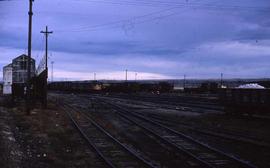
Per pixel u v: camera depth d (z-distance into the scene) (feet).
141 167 47.85
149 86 344.28
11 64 230.07
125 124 98.32
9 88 222.48
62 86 389.39
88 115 122.31
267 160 51.85
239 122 96.12
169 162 51.16
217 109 132.77
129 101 197.06
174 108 147.84
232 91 107.96
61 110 135.64
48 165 49.14
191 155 52.65
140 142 69.00
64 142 68.44
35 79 141.18
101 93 333.01
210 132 79.41
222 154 53.42
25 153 55.16
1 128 74.69
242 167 46.52
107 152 58.54
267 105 94.32
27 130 80.53
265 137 71.36
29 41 109.60
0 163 44.80
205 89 306.14
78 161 52.31
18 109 128.16
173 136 75.05
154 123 96.48
